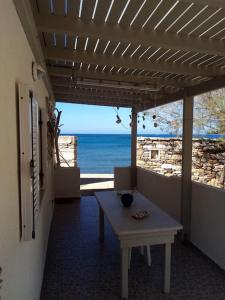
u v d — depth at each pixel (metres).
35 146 1.86
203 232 3.46
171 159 6.96
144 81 3.57
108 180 8.55
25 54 1.72
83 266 3.08
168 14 1.87
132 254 3.39
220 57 2.71
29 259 1.82
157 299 2.48
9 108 1.24
